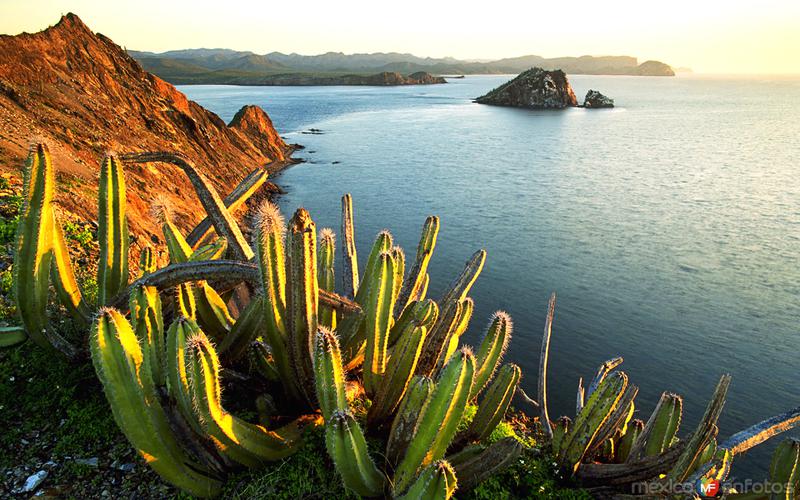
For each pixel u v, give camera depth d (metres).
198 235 6.30
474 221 25.91
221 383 4.59
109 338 3.01
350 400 4.76
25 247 4.11
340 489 3.73
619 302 16.59
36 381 4.46
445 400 3.11
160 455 3.25
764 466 9.74
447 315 4.24
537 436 6.63
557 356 13.11
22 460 3.80
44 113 18.83
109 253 4.41
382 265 4.07
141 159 4.83
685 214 27.69
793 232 24.48
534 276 18.59
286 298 3.87
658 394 11.87
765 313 16.03
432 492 2.81
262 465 3.76
